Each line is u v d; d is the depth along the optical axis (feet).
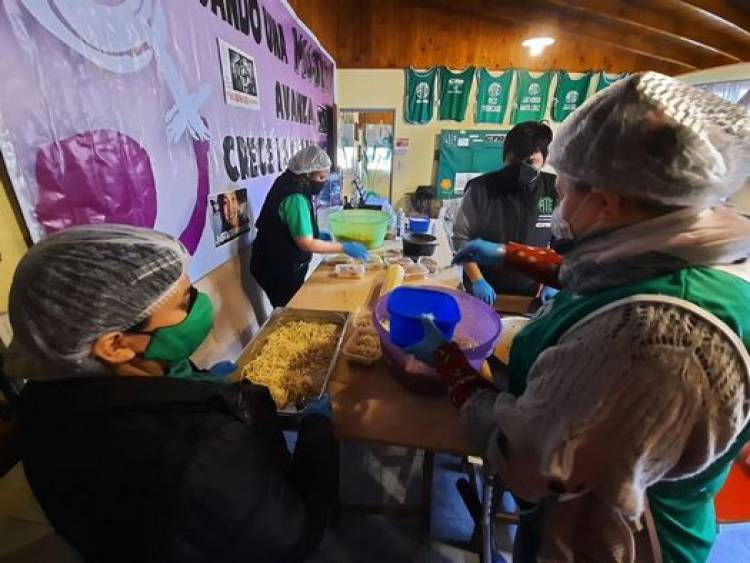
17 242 2.74
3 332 2.63
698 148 1.33
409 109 15.12
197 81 4.91
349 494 5.24
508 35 14.19
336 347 3.60
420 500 5.16
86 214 3.24
